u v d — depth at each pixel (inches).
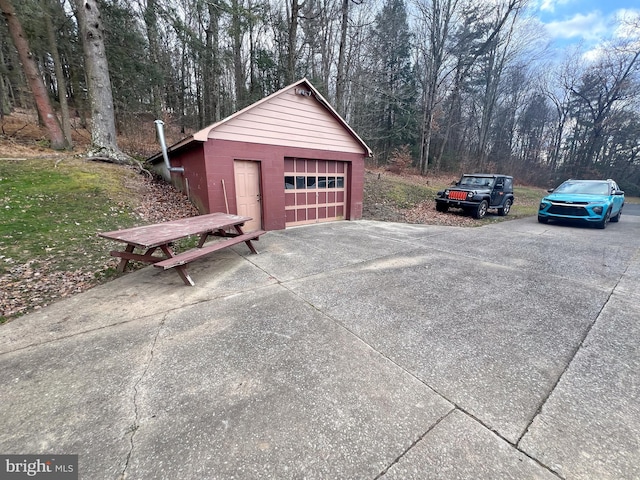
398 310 124.3
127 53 492.7
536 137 1159.6
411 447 60.8
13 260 160.1
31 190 253.6
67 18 444.8
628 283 158.9
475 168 935.7
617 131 964.6
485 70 856.3
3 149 356.2
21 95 563.5
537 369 86.8
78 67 521.0
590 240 265.1
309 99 299.1
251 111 261.0
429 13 676.7
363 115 695.7
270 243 238.8
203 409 70.9
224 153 251.6
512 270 178.9
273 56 640.4
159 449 60.4
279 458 58.3
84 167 323.6
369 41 661.3
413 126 847.1
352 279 159.8
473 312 123.3
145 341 100.4
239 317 117.2
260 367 86.7
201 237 203.2
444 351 95.3
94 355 92.7
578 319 118.2
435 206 454.0
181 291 142.3
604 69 893.2
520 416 69.2
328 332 106.3
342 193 358.6
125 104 527.2
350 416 68.6
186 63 765.3
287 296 137.3
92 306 125.9
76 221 221.3
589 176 1011.3
